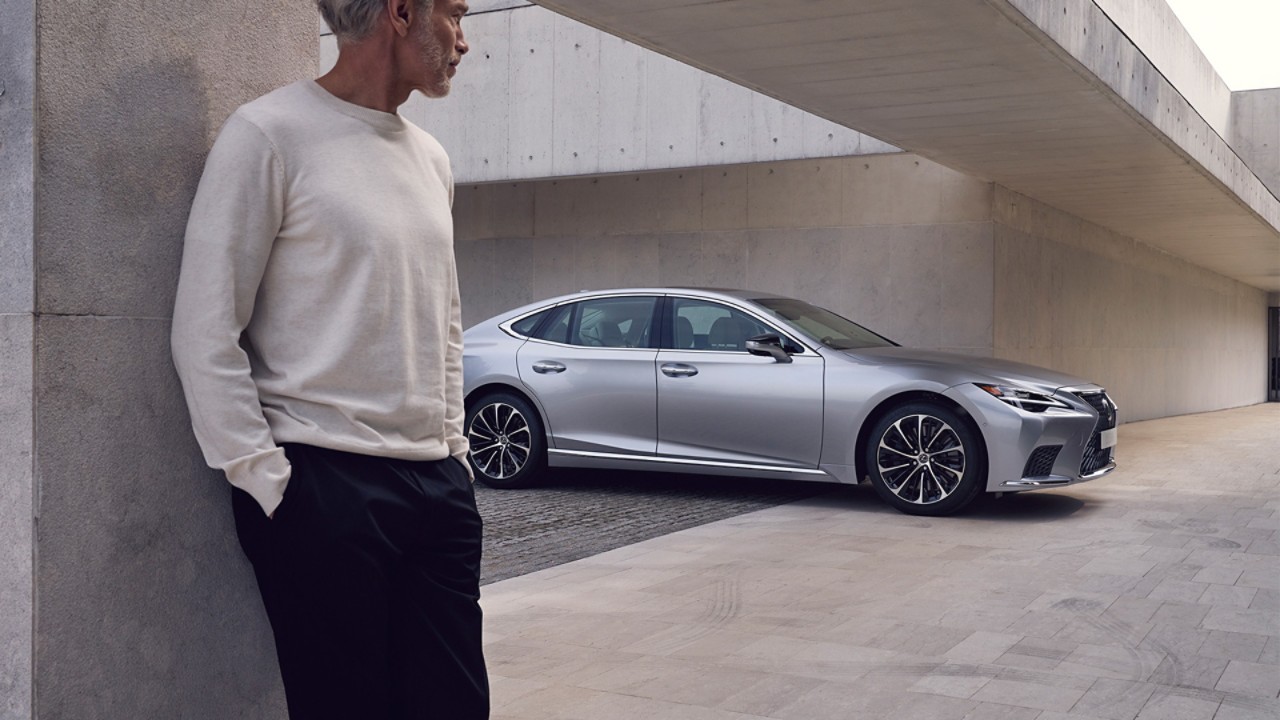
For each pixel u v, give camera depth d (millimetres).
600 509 7441
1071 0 6992
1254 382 30031
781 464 7375
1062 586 5074
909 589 5012
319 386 1896
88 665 1887
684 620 4461
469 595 2133
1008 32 6555
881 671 3762
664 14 6375
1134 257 17547
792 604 4734
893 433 7094
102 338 1906
